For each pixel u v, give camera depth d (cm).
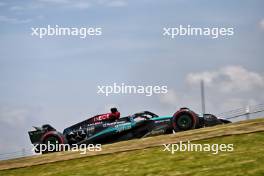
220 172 2052
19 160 2923
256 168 2045
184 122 3238
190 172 2109
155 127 3356
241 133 2670
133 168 2289
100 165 2436
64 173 2383
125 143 2945
